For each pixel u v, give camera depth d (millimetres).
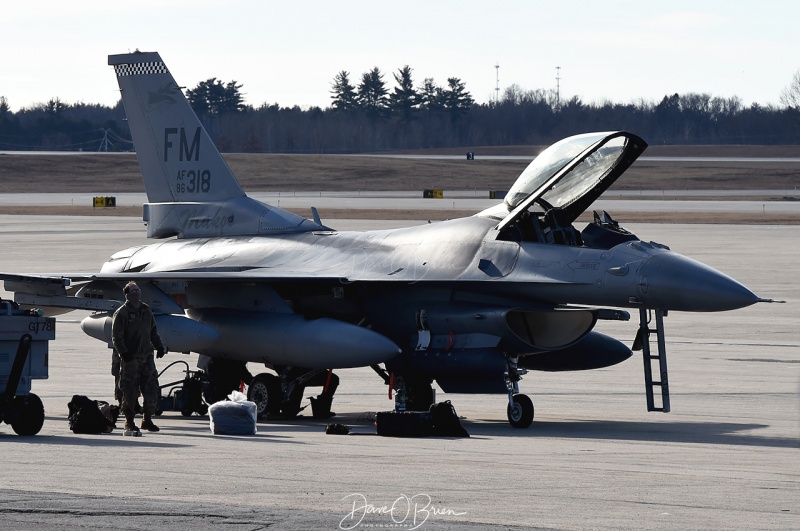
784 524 32156
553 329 63281
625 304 57062
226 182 77125
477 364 60000
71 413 52594
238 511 32719
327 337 61469
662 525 31797
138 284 67062
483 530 30859
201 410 65062
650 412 62156
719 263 161250
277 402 64000
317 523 31297
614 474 40906
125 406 52062
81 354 88125
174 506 33312
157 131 79438
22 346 49438
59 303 61844
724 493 37000
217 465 41562
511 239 61531
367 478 38938
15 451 44844
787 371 78625
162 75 79188
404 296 64312
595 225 59562
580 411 63250
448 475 39969
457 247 62875
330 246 69375
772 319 111500
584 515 32969
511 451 47531
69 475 38719
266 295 66062
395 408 64438
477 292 62000
